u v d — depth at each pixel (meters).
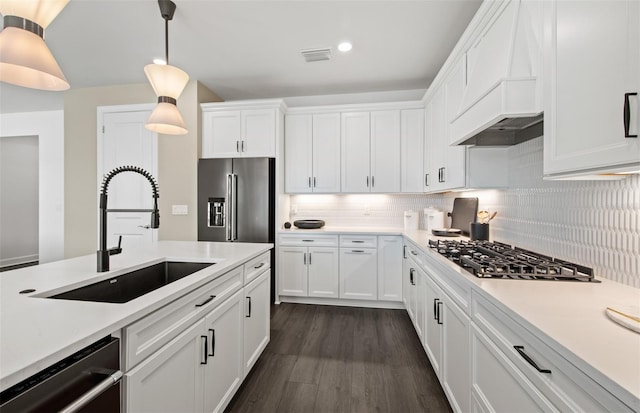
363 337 2.54
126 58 2.91
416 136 3.38
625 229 1.16
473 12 2.20
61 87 1.30
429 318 2.00
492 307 1.08
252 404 1.70
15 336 0.71
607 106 0.83
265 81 3.45
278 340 2.48
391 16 2.25
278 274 3.41
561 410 0.71
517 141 1.96
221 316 1.49
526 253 1.72
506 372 0.98
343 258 3.30
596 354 0.65
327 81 3.45
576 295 1.05
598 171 0.90
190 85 3.42
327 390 1.82
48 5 1.10
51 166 4.71
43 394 0.64
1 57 1.00
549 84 1.13
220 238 3.35
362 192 3.50
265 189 3.29
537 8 1.28
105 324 0.78
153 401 0.99
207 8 2.15
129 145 3.51
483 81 1.70
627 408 0.53
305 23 2.34
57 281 1.21
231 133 3.48
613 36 0.80
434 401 1.72
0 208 5.12
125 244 3.53
